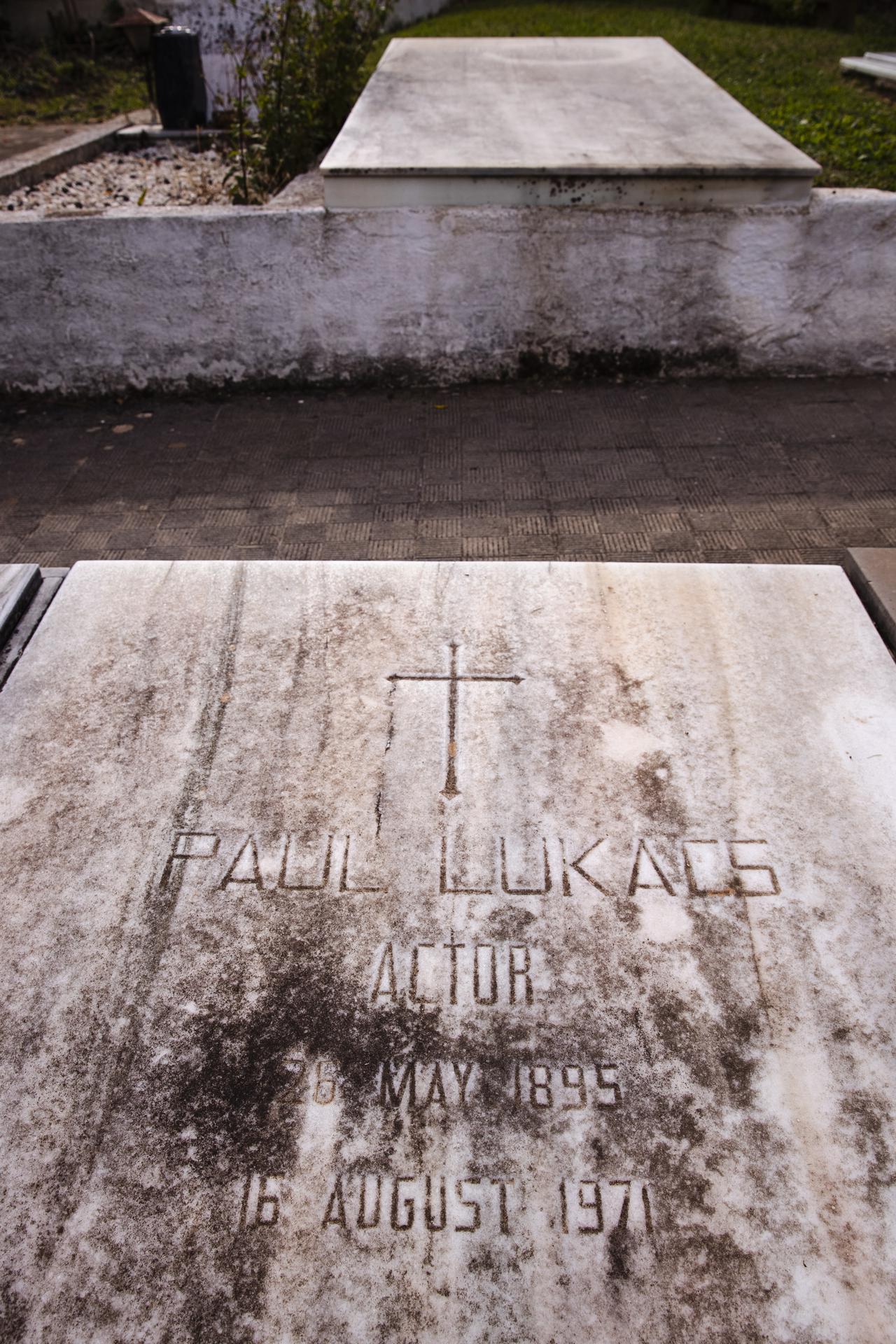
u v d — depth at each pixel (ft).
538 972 6.28
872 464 14.28
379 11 22.09
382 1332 4.96
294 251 15.58
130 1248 5.22
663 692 7.98
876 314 16.14
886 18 40.91
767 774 7.35
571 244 15.55
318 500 13.87
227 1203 5.37
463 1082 5.81
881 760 7.43
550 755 7.52
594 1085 5.79
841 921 6.48
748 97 28.60
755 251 15.56
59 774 7.49
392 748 7.59
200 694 8.07
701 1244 5.20
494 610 8.81
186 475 14.64
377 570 9.32
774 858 6.82
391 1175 5.47
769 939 6.40
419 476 14.40
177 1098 5.77
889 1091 5.71
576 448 15.02
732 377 16.93
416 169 14.84
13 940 6.48
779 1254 5.15
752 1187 5.38
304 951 6.41
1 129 30.30
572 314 16.31
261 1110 5.72
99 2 38.27
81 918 6.59
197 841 7.02
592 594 8.98
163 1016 6.12
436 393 16.93
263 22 22.27
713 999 6.13
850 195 15.30
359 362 16.87
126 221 15.24
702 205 15.24
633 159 15.21
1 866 6.88
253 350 16.70
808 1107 5.67
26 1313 5.02
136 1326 4.97
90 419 16.49
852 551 9.45
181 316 16.25
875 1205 5.30
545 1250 5.20
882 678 8.09
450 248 15.58
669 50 24.84
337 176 14.94
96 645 8.59
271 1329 4.96
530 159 15.23
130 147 27.14
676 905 6.59
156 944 6.45
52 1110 5.72
